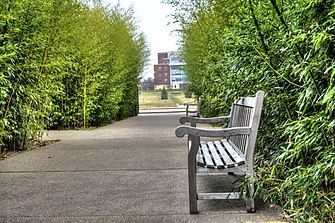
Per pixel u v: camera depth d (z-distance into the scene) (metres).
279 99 2.74
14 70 5.15
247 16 3.10
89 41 9.59
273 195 2.71
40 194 3.35
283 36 2.47
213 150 3.36
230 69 3.51
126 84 14.91
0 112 5.10
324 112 1.95
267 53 2.84
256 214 2.69
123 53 13.39
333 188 2.08
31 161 5.01
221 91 4.30
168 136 7.74
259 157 3.15
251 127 2.67
